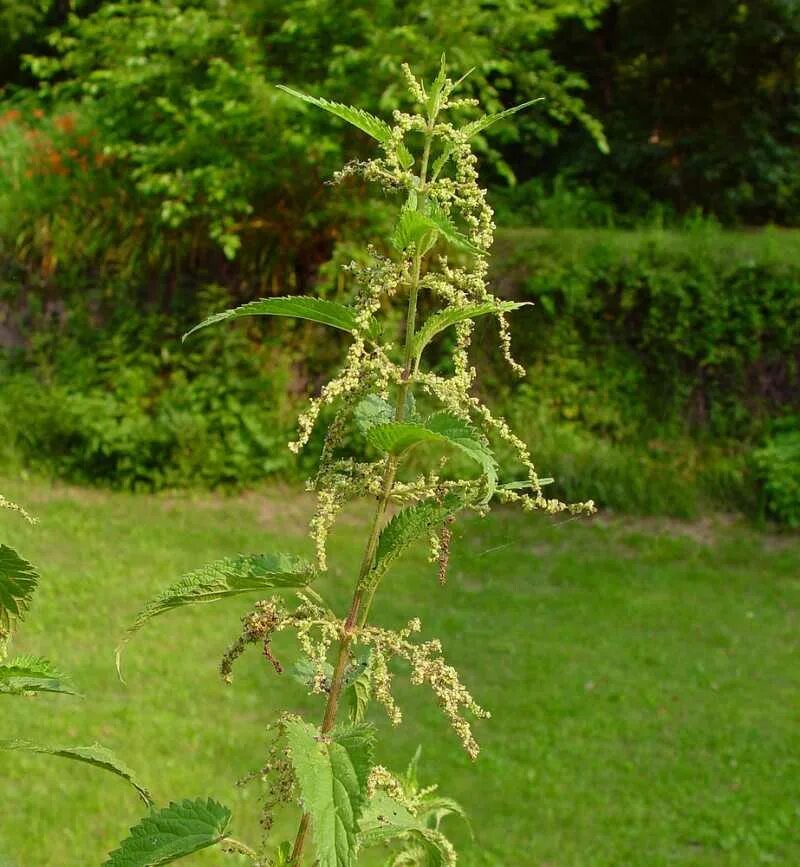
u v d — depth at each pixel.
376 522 1.58
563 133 14.36
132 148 9.09
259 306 1.48
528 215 12.43
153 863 1.47
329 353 9.80
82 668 5.72
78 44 10.35
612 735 5.38
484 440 1.45
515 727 5.43
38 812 4.32
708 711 5.71
